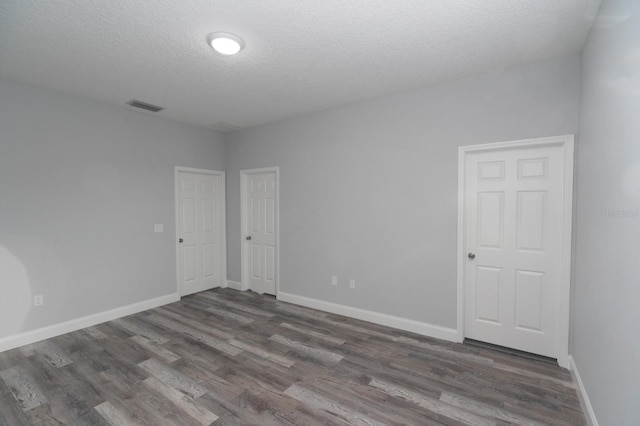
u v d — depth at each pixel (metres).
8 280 2.78
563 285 2.40
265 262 4.52
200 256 4.60
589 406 1.81
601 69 1.73
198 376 2.31
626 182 1.33
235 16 1.89
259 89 3.07
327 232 3.75
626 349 1.30
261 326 3.29
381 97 3.28
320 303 3.82
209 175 4.69
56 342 2.90
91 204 3.35
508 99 2.60
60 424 1.81
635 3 1.24
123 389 2.15
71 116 3.19
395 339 2.96
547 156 2.53
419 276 3.09
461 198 2.83
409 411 1.92
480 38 2.15
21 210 2.87
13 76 2.74
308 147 3.89
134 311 3.71
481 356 2.61
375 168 3.35
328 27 2.02
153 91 3.12
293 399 2.04
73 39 2.15
